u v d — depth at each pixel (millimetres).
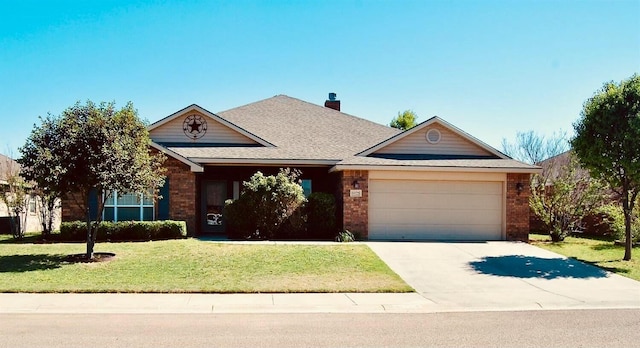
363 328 7781
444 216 18250
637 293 10617
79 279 10984
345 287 10656
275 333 7438
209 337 7191
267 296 9977
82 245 15750
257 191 17297
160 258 13281
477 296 10258
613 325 8062
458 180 18266
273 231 17453
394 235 18047
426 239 18078
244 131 20391
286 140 21359
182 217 18125
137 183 13461
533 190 19391
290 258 13344
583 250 16250
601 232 21031
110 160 12898
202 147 19906
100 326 7777
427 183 18234
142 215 18094
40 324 7879
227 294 10102
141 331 7492
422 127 19516
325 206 17828
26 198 20031
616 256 15086
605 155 13914
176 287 10406
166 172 18062
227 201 17922
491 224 18359
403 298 10008
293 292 10297
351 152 20219
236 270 12000
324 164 18891
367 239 17828
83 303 9281
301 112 25234
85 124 12969
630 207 14508
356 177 17859
